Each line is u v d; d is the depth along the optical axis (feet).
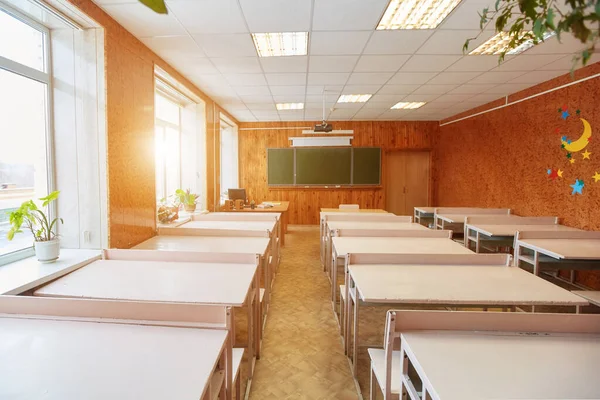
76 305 4.74
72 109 8.98
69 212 9.17
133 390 3.25
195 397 3.17
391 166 28.14
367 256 8.12
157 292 6.05
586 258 9.43
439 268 7.79
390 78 15.48
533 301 5.94
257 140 27.89
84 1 8.11
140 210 10.89
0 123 7.61
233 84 16.48
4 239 7.80
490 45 11.76
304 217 28.14
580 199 13.70
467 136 23.13
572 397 3.26
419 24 10.11
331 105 21.61
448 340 4.26
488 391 3.32
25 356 3.82
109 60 9.12
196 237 11.44
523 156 17.33
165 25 9.85
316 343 9.05
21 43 8.05
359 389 7.07
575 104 13.96
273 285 13.56
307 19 9.57
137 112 10.76
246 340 9.28
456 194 24.70
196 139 18.54
